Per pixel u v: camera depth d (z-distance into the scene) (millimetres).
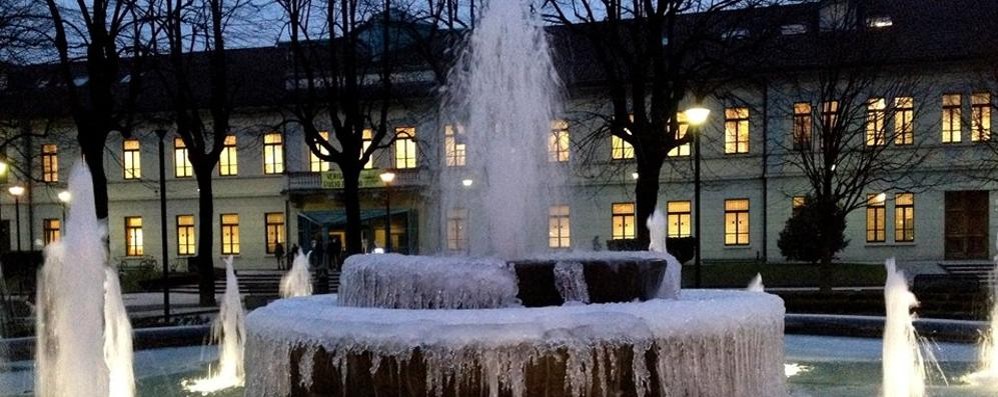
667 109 19141
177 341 11141
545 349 4242
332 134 37250
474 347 4215
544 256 5828
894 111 24688
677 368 4535
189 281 30234
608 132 25047
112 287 10617
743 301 5230
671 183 34875
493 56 7324
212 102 23359
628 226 34406
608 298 5141
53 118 30609
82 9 20672
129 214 40031
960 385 7867
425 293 5059
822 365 9000
